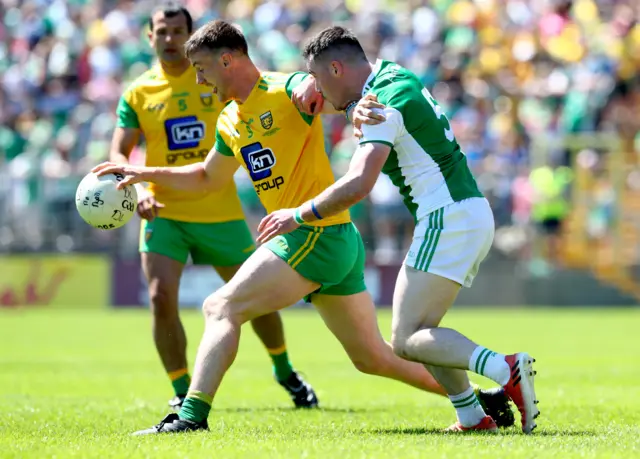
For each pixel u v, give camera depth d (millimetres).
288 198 22875
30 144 89062
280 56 95625
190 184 23969
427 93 20859
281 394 32719
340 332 23969
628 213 84688
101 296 81438
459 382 21781
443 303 20641
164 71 29047
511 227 83500
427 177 20531
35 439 20031
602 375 38531
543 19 97000
